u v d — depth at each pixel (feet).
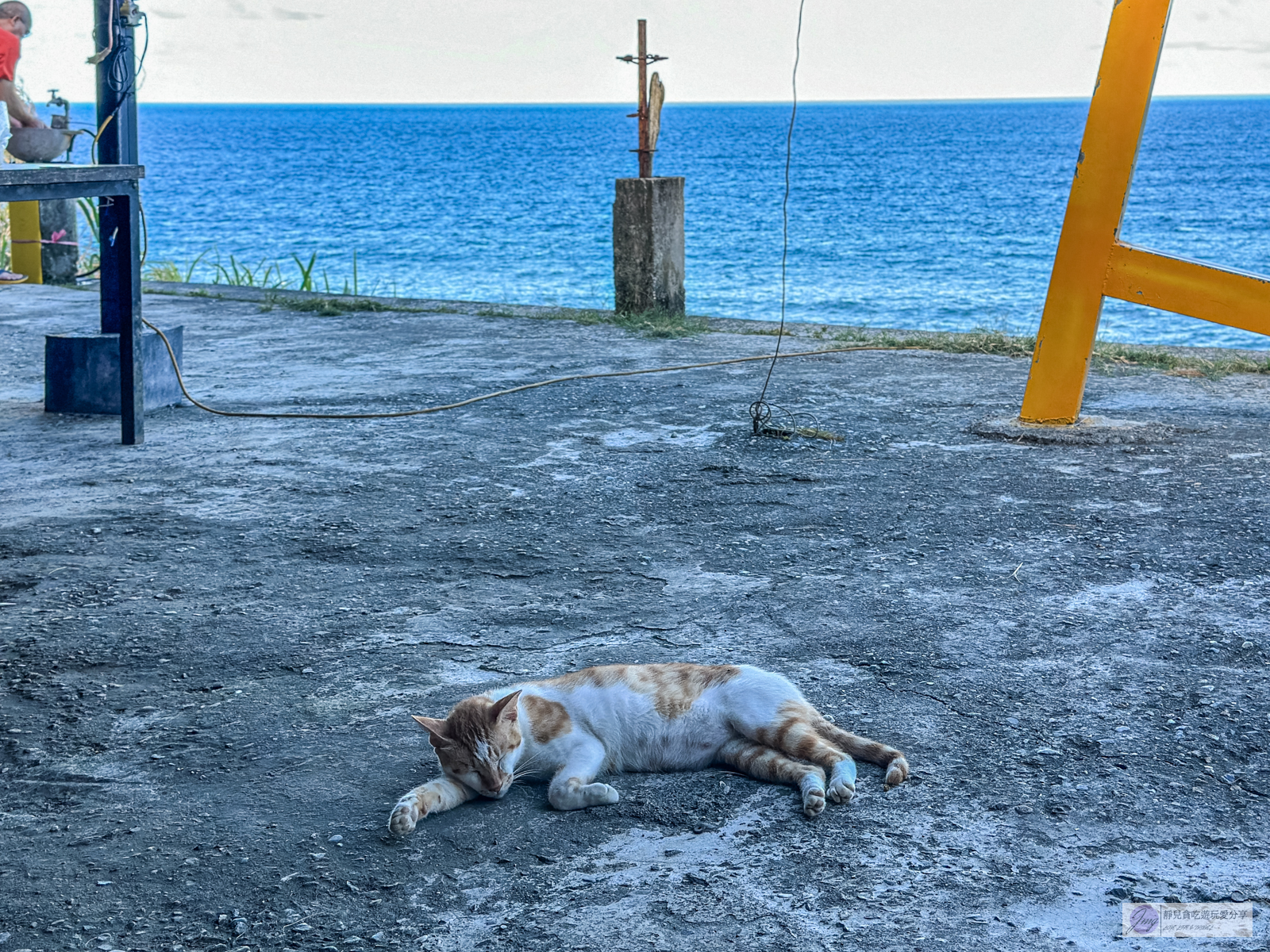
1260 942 4.85
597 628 8.19
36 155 11.38
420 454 11.77
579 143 221.66
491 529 9.84
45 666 7.76
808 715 6.56
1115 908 5.11
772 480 10.89
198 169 145.79
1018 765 6.47
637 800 6.19
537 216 81.05
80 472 11.32
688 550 9.40
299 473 11.23
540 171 136.87
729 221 73.20
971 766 6.46
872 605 8.41
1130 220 73.67
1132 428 12.06
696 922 5.08
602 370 15.23
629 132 281.33
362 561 9.26
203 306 20.56
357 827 5.97
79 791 6.43
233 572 9.07
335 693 7.47
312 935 5.08
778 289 43.80
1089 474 10.87
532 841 5.81
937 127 274.16
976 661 7.68
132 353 12.07
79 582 8.89
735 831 5.84
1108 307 36.47
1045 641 7.89
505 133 285.43
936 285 45.16
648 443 12.02
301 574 9.04
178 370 13.65
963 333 17.60
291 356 16.34
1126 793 6.14
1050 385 12.19
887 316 36.58
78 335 13.41
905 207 83.51
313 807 6.19
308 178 127.75
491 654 7.86
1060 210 80.38
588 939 4.99
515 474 11.15
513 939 5.01
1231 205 82.94
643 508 10.28
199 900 5.36
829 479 10.88
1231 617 8.14
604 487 10.76
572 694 6.61
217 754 6.82
